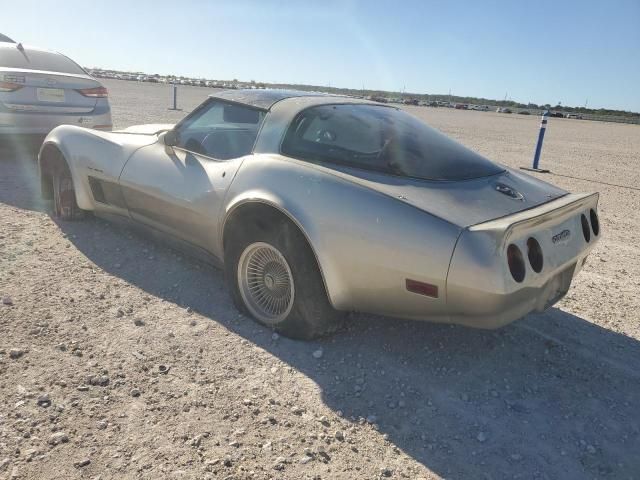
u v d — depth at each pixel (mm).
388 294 2803
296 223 2943
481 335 3461
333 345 3197
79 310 3344
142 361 2861
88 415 2396
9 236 4449
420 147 3289
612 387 3021
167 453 2217
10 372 2639
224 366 2893
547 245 2764
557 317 3873
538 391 2920
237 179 3320
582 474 2328
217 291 3762
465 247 2520
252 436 2373
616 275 4949
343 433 2453
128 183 4070
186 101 26359
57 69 7617
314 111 3383
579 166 13820
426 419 2607
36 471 2049
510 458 2389
